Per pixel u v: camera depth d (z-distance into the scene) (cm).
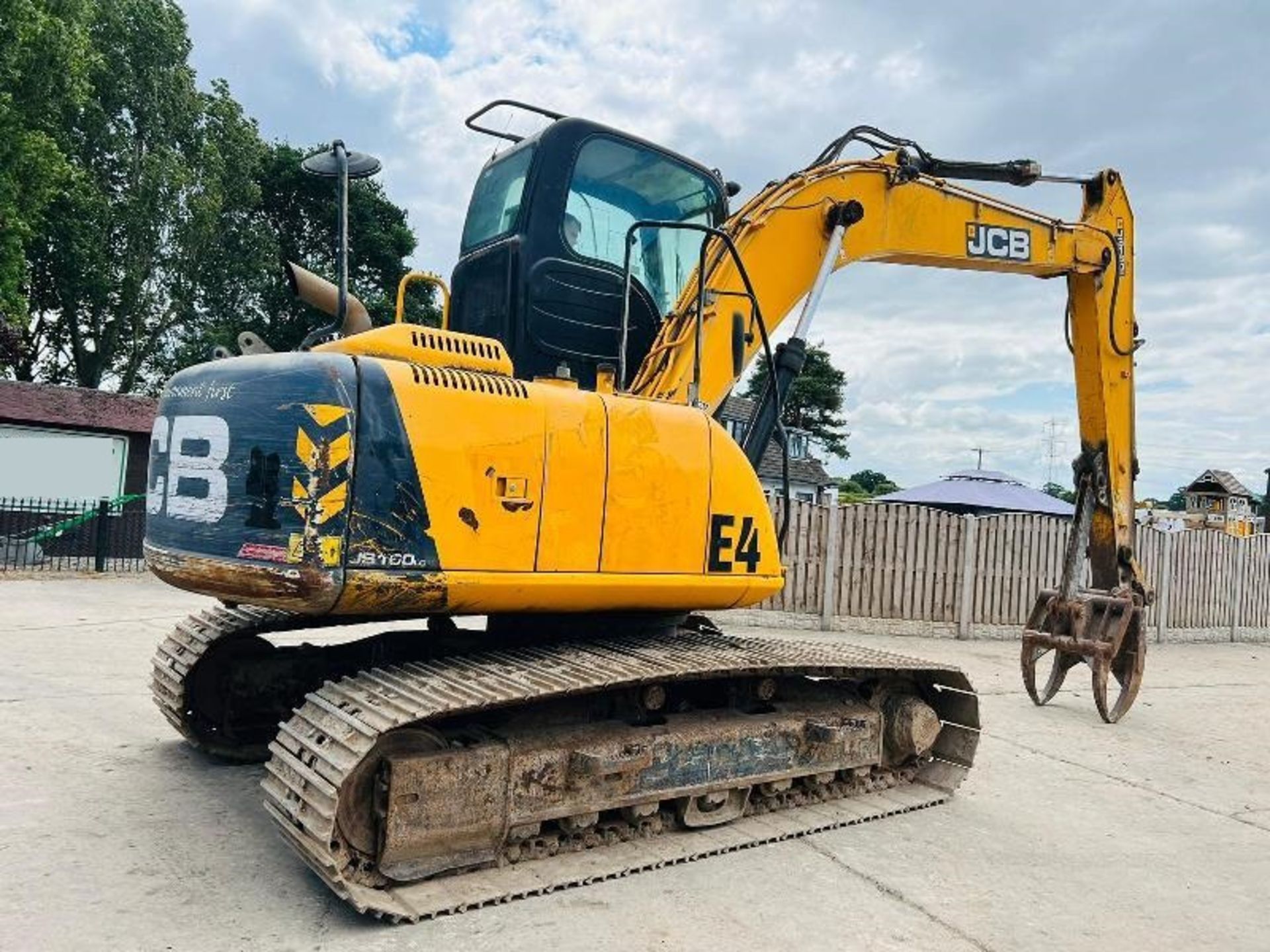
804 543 1294
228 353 454
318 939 345
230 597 401
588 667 430
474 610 420
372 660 573
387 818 370
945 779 576
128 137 2862
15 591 1230
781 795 517
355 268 2845
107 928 344
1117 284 825
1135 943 386
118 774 516
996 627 1374
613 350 542
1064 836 515
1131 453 842
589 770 418
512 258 516
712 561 484
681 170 580
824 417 4619
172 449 418
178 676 535
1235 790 631
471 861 395
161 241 2894
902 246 715
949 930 385
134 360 2948
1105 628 819
